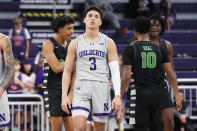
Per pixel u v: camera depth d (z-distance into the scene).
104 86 10.34
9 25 26.44
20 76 19.05
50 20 27.06
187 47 25.09
